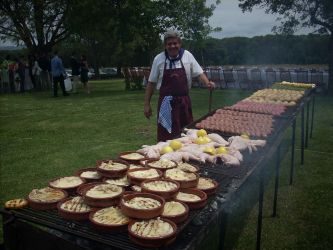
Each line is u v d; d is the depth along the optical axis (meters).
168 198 1.95
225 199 2.07
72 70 16.27
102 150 6.47
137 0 16.77
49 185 2.13
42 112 10.81
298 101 5.62
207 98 13.37
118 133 7.79
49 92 17.12
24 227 1.87
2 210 1.91
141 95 14.72
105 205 1.87
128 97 14.08
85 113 10.41
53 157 6.09
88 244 1.75
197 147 2.97
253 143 3.04
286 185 4.91
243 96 13.98
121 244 1.57
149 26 17.30
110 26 17.58
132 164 2.57
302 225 3.88
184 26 18.59
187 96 4.31
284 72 15.02
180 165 2.53
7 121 9.44
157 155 2.74
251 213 4.14
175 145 2.96
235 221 3.96
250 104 5.16
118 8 17.17
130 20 17.06
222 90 16.72
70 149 6.57
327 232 3.72
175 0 17.58
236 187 2.24
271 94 6.16
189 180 2.13
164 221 1.70
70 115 10.13
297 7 13.51
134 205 1.79
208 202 2.03
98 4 16.84
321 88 14.26
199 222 1.79
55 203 1.91
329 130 7.91
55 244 1.76
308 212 4.15
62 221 1.79
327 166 5.61
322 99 12.65
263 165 2.84
